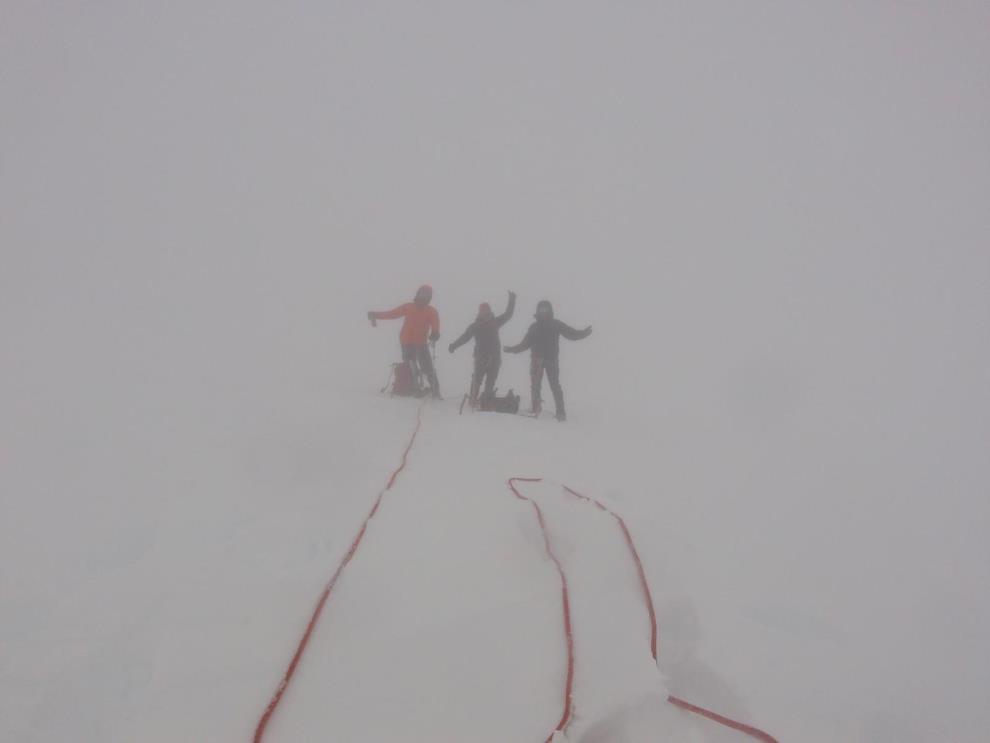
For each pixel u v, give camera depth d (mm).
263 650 2148
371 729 1849
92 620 2240
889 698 2307
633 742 1904
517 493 3691
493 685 2043
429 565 2746
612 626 2379
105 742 1742
